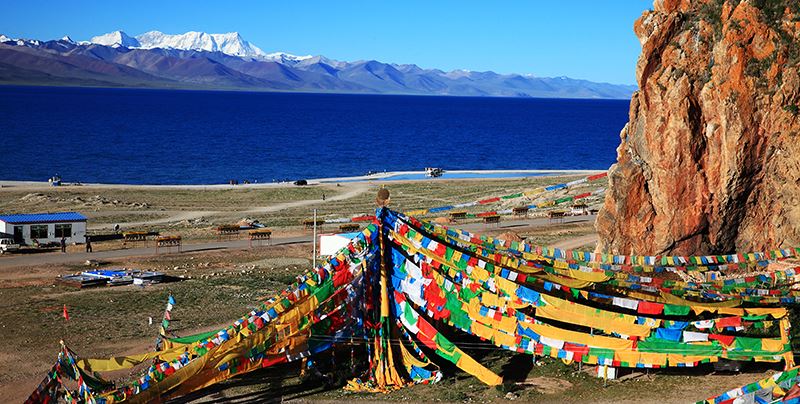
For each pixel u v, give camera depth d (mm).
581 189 111875
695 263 44312
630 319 39906
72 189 123188
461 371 42156
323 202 114312
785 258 47188
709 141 50781
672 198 51688
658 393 37812
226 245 80750
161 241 78625
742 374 39688
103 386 40156
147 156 194125
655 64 52250
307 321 40656
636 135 53156
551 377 40438
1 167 165000
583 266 43969
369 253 42062
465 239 44750
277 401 38844
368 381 40781
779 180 50031
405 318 41719
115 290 62156
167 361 41375
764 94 49469
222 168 175250
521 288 40625
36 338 49625
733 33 50062
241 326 39219
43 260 72938
